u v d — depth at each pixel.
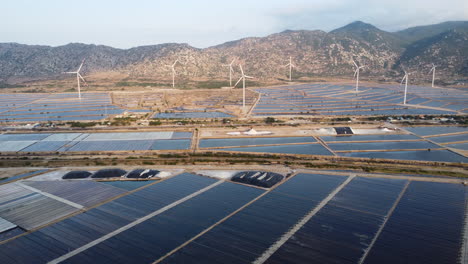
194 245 61.25
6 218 72.00
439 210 74.94
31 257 58.19
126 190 87.12
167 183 91.75
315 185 89.88
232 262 56.22
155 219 71.19
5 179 95.31
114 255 58.47
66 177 96.25
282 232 65.62
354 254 58.44
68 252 59.53
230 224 68.75
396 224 68.69
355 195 83.12
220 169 103.50
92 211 75.19
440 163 108.75
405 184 90.44
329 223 69.12
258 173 97.25
